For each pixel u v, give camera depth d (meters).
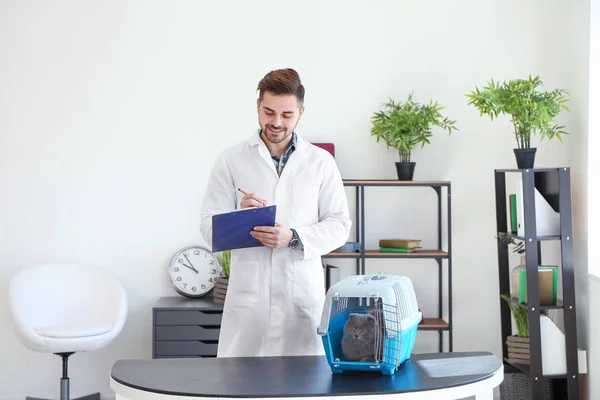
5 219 4.92
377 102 4.96
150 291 4.99
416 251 4.88
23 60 4.90
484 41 4.95
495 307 5.01
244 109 4.96
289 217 3.05
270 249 3.01
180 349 4.63
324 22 4.95
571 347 4.30
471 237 5.00
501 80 4.95
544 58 4.93
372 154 4.98
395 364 2.36
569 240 4.27
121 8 4.92
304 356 2.65
